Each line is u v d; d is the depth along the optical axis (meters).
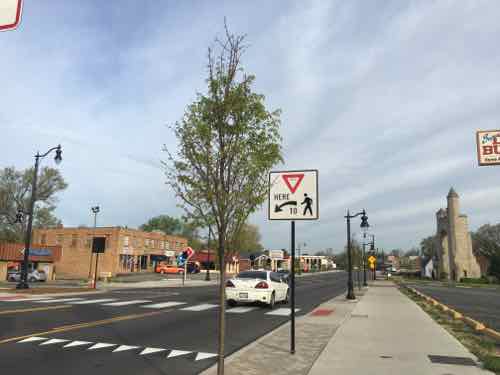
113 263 55.91
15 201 60.88
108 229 57.12
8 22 3.18
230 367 7.03
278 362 7.39
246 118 6.31
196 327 11.87
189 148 6.27
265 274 18.56
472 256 73.06
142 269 62.53
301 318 13.98
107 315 13.77
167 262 68.56
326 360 7.56
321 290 33.44
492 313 17.42
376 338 9.94
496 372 6.81
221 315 5.89
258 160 6.25
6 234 60.75
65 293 23.80
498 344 9.38
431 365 7.24
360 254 69.00
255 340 10.06
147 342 9.50
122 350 8.56
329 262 161.38
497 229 91.62
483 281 61.78
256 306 18.28
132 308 16.06
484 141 8.36
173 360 7.81
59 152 26.25
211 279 49.75
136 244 60.88
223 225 6.03
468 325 12.68
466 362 7.49
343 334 10.51
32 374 6.69
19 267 46.97
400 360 7.61
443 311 16.88
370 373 6.68
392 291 31.22
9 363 7.34
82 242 58.12
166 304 17.92
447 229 78.69
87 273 56.91
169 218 114.50
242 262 87.94
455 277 72.25
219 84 6.36
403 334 10.57
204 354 8.34
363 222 27.75
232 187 6.21
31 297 20.77
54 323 11.81
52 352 8.26
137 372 6.95
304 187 8.09
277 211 8.16
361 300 22.25
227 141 6.23
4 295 21.25
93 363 7.48
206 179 6.14
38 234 60.59
